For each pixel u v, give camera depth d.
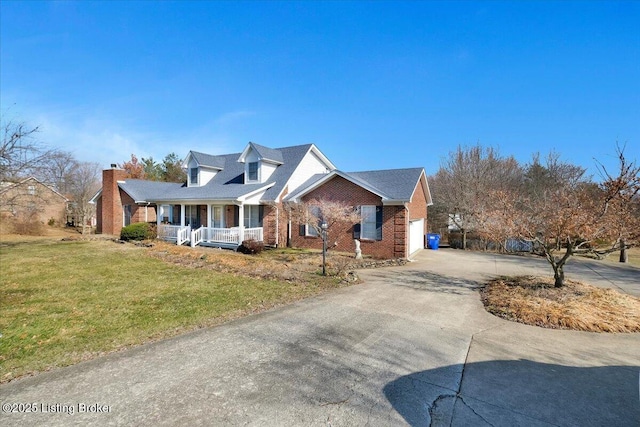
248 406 3.20
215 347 4.69
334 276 10.07
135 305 6.85
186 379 3.73
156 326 5.56
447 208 25.12
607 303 6.97
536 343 5.07
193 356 4.37
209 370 3.97
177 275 10.14
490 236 9.24
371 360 4.33
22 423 2.88
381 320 6.06
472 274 11.19
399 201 14.01
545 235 8.16
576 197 8.16
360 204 15.32
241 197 16.44
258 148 19.27
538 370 4.14
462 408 3.25
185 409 3.12
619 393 3.60
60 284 8.83
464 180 24.19
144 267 11.47
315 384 3.66
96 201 27.45
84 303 6.98
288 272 10.51
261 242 16.27
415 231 18.08
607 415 3.17
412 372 4.01
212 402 3.26
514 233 8.34
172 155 43.84
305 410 3.14
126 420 2.94
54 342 4.80
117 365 4.08
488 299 7.60
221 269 11.16
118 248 16.55
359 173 18.03
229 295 7.75
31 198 17.03
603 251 7.70
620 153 7.62
